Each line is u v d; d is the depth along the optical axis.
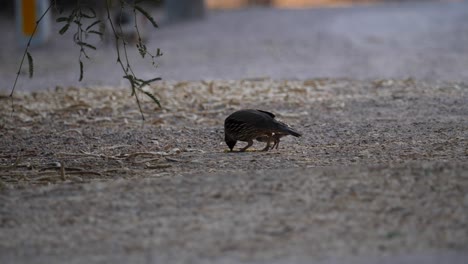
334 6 82.94
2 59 40.88
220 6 94.56
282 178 12.70
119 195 12.25
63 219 11.27
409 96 24.14
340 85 26.80
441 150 15.68
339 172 12.91
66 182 13.74
